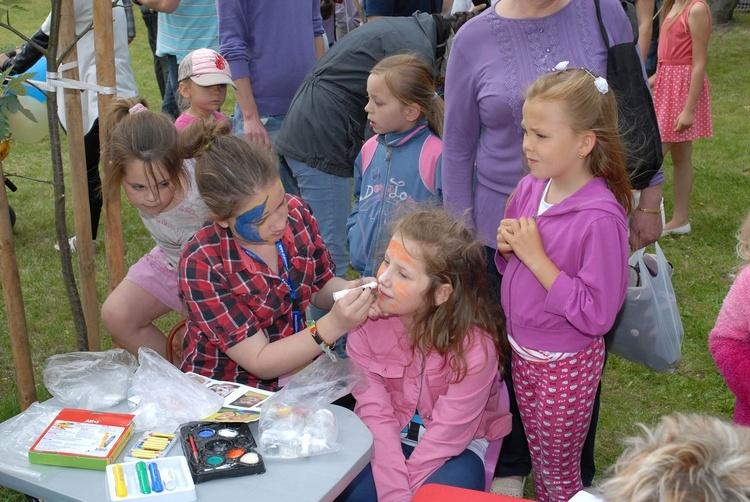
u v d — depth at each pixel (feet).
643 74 8.46
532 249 7.66
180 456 5.69
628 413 11.79
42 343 13.57
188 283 7.51
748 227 7.18
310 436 5.92
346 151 12.07
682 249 17.47
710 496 3.48
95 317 10.14
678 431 3.84
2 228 8.71
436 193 10.39
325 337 7.22
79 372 6.85
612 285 7.41
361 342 8.22
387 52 11.78
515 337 8.24
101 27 8.60
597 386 8.44
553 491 8.83
